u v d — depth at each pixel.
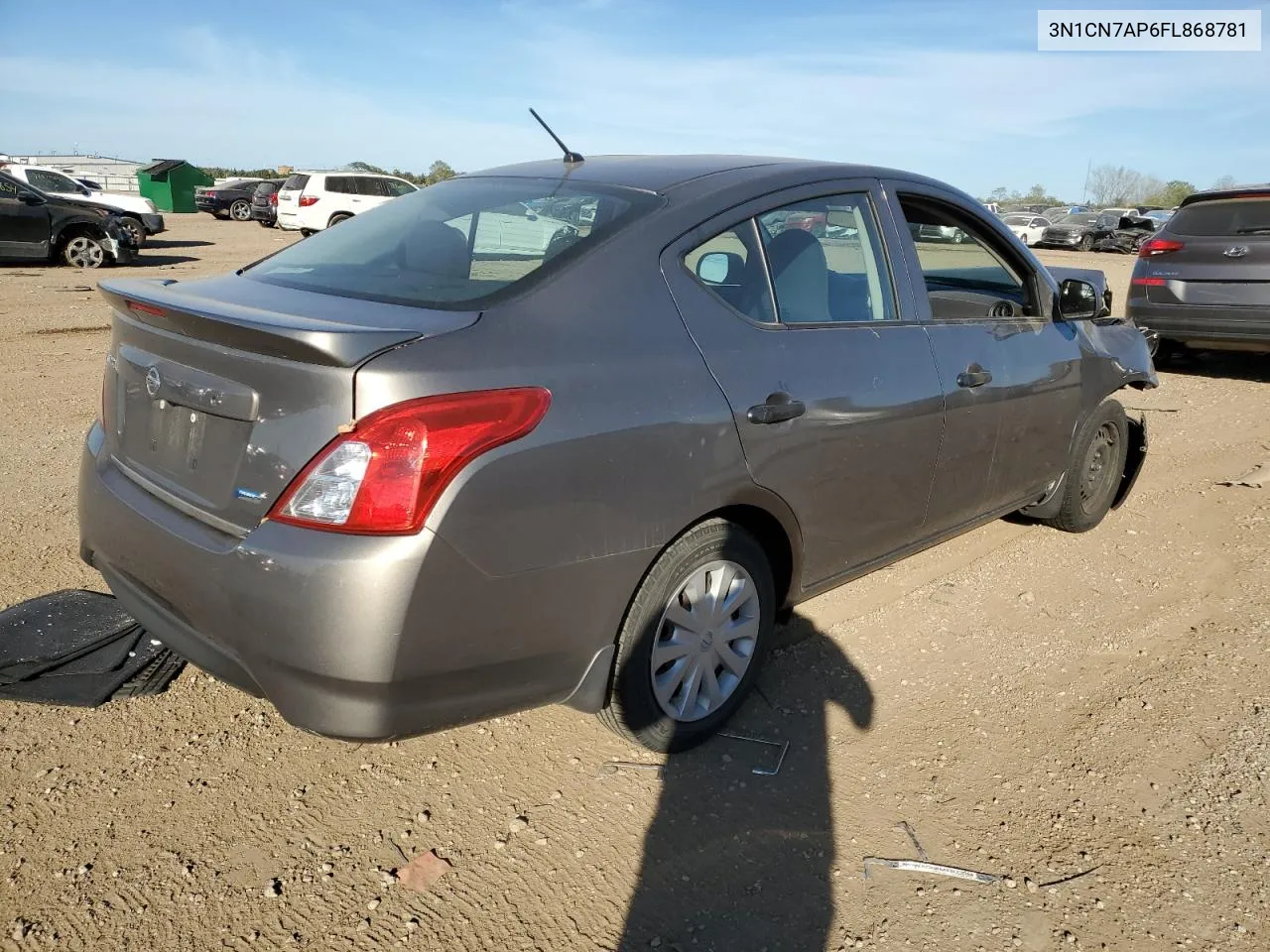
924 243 3.64
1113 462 4.78
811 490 2.92
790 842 2.52
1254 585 4.20
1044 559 4.48
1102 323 4.78
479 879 2.34
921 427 3.27
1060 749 2.96
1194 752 2.96
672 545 2.58
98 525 2.62
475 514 2.11
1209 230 8.10
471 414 2.11
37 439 5.68
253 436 2.18
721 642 2.84
